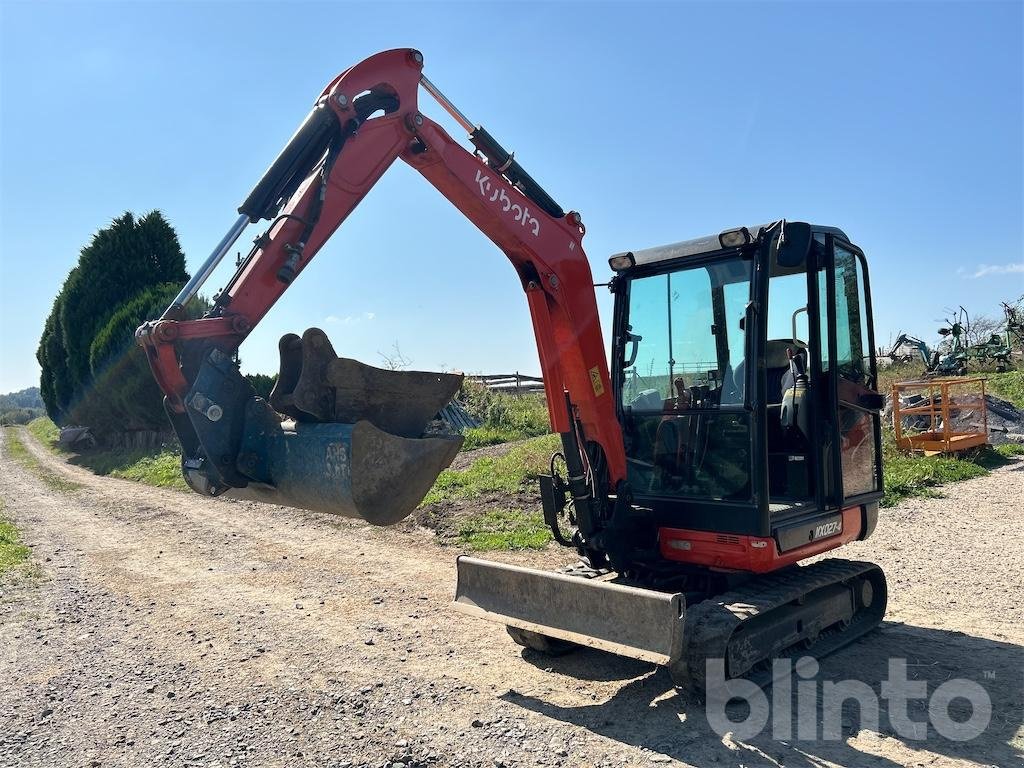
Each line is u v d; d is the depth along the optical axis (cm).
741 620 432
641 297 552
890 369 2259
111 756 420
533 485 1188
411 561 868
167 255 2914
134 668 560
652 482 529
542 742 410
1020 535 833
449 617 652
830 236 519
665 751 395
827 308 516
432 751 405
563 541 533
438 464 377
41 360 3525
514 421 1992
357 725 444
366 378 388
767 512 457
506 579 500
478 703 466
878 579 574
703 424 502
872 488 580
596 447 505
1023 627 562
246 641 610
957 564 734
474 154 484
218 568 884
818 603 520
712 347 511
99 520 1310
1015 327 2284
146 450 2520
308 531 1083
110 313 2820
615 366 563
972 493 1062
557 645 534
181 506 1406
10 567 928
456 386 416
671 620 416
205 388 368
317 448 363
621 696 467
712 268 514
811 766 374
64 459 3111
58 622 689
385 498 360
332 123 412
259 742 429
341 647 584
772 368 542
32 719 475
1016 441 1391
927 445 1280
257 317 388
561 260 498
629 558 500
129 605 739
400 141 432
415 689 492
